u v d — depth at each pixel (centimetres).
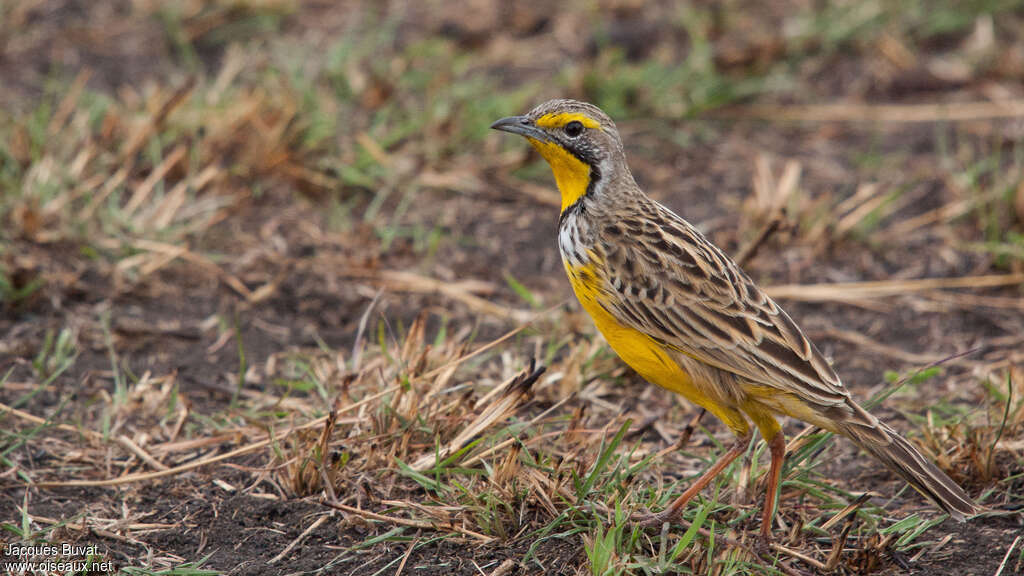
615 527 770
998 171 1394
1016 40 1720
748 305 807
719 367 799
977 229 1323
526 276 1234
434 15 1747
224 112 1389
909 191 1401
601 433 929
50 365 1031
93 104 1427
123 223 1211
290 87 1448
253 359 1071
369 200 1361
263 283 1194
